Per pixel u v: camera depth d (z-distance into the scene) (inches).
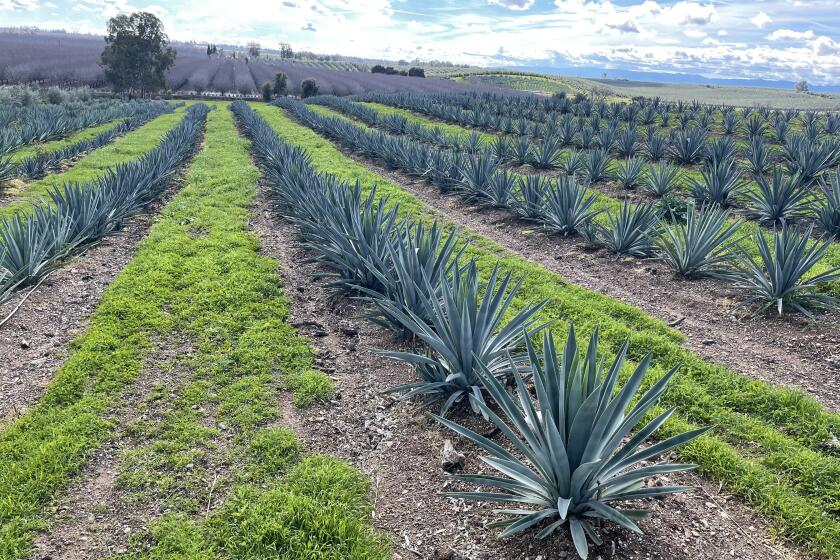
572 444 115.8
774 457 153.6
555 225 384.8
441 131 863.1
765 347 225.6
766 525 132.0
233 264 304.2
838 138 700.0
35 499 137.4
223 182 543.5
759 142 594.6
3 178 501.4
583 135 785.6
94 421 167.3
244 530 128.2
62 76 2714.1
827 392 191.9
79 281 279.0
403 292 217.0
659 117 1071.6
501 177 459.8
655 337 225.8
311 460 153.7
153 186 470.9
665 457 154.9
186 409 176.4
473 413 173.2
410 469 154.6
